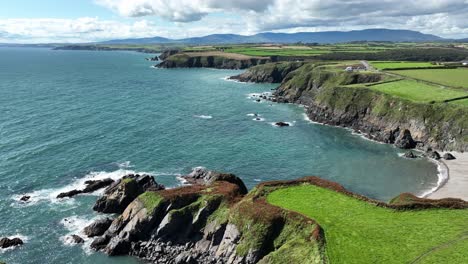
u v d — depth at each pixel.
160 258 51.50
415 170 81.69
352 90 125.69
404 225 45.25
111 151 91.00
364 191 72.06
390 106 111.69
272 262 43.12
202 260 49.72
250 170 82.00
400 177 78.12
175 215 53.03
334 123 121.12
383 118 111.12
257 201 51.47
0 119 117.81
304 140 103.94
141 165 82.75
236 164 85.12
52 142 96.19
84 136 102.00
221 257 48.50
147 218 54.00
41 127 109.69
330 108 126.88
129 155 88.69
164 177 76.31
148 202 55.53
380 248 40.97
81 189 70.44
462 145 91.88
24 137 99.69
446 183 73.62
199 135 106.44
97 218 61.28
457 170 80.19
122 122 117.94
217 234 50.44
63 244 54.69
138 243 53.34
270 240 46.62
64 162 83.19
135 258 52.25
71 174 77.12
